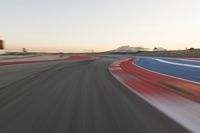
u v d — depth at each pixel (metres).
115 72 23.95
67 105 8.51
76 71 24.23
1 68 27.69
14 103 8.85
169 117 7.05
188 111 7.90
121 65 35.75
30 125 6.17
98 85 14.05
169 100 9.77
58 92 11.36
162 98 10.21
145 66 33.22
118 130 5.78
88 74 21.17
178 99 10.03
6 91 11.62
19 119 6.73
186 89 12.93
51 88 12.66
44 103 8.84
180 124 6.37
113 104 8.77
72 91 11.69
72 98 9.85
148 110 7.90
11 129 5.88
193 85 14.48
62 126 6.08
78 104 8.70
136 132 5.65
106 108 8.09
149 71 25.25
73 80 16.44
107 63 41.22
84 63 40.38
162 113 7.53
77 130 5.76
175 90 12.57
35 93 11.04
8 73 21.39
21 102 9.02
